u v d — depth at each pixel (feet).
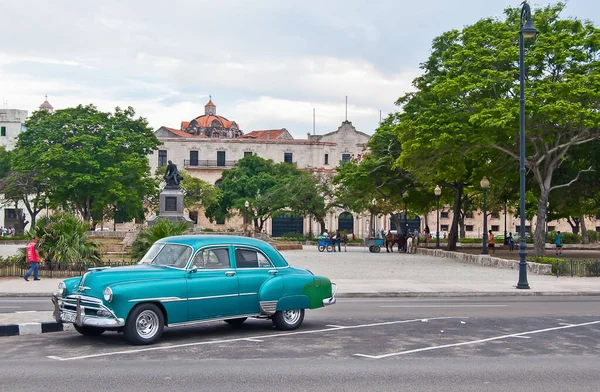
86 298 40.63
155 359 36.91
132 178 212.64
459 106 127.54
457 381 32.22
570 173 146.61
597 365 36.32
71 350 39.45
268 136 327.06
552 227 350.43
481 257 127.75
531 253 152.25
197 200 276.62
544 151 127.03
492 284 86.89
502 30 126.72
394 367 35.29
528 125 114.83
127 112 222.48
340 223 317.63
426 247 185.98
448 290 78.48
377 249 180.45
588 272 99.91
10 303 64.28
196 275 43.68
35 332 45.93
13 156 221.87
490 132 116.37
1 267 92.48
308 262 128.88
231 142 318.04
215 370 34.12
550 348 41.27
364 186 180.14
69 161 199.62
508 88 119.96
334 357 37.88
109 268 43.14
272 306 46.21
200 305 43.34
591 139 120.26
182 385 30.76
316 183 242.17
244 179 264.93
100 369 34.12
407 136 131.44
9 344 41.45
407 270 110.73
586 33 121.60
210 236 46.83
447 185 170.50
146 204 271.28
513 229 349.20
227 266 45.50
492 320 53.57
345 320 53.16
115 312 40.11
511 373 34.12
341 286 81.82
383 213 234.79
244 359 37.11
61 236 93.81
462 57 122.62
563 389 30.89
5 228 303.27
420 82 149.28
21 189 211.61
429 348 40.86
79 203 212.23
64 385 30.53
